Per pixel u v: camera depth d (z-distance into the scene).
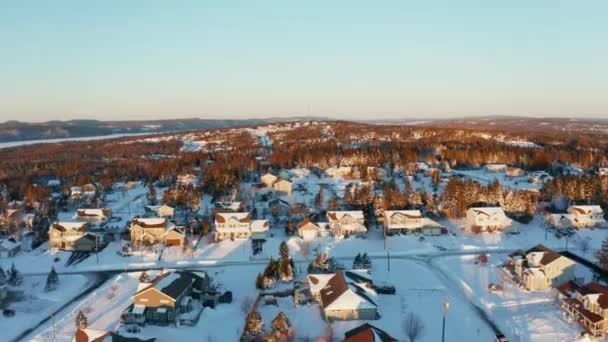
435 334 55.59
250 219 100.62
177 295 61.03
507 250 88.81
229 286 72.75
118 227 105.81
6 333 58.12
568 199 115.06
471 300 65.94
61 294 71.00
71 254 89.75
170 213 112.12
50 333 57.59
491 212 100.25
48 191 141.00
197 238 97.88
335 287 63.22
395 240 94.62
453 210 110.19
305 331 56.72
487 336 55.16
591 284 60.34
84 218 110.25
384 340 47.28
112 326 59.09
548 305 63.09
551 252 71.75
